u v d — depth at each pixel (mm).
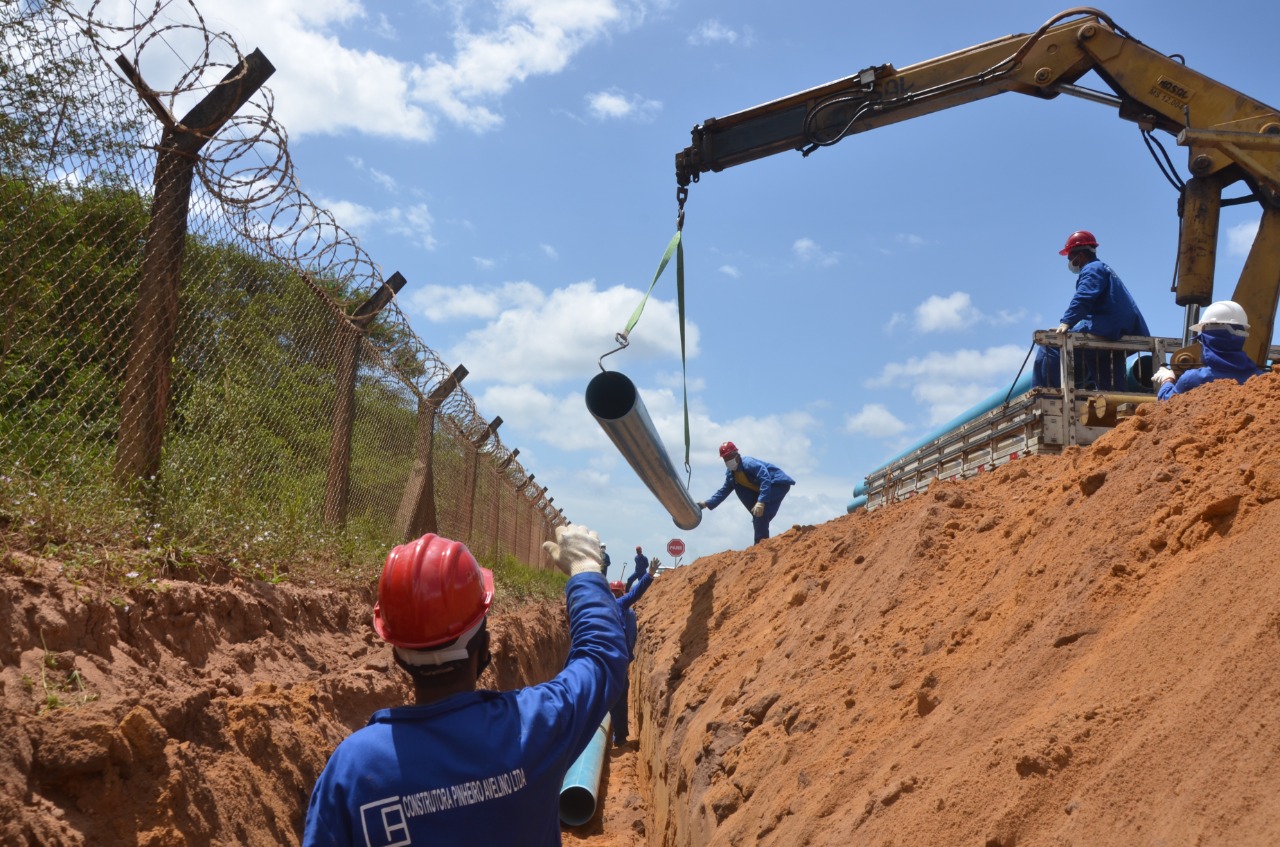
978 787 2787
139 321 5250
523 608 14758
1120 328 8367
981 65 9086
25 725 3139
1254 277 8406
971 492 6176
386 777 1767
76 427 4961
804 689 5387
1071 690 3006
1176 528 3383
